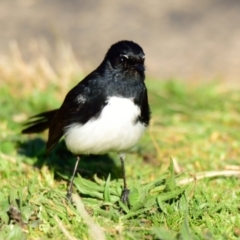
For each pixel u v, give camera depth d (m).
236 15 24.47
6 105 14.92
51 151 11.77
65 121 9.79
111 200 9.65
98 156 12.02
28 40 21.70
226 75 19.78
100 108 9.50
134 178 11.16
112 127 9.51
